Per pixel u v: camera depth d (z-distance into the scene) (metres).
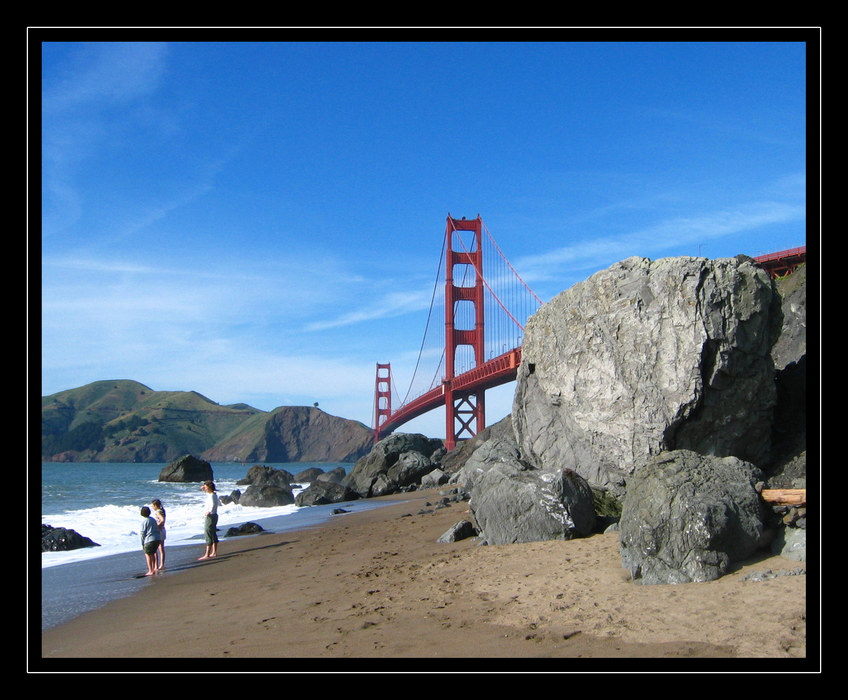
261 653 5.48
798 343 14.13
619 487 11.41
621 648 4.88
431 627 5.89
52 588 10.04
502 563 8.41
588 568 7.51
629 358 11.34
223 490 46.78
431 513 16.92
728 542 6.51
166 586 9.85
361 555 10.95
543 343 13.75
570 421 12.74
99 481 58.28
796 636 4.71
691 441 10.82
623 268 11.95
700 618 5.31
